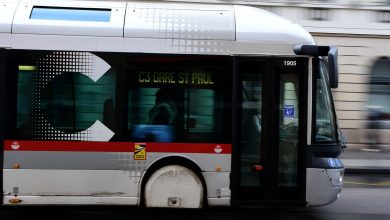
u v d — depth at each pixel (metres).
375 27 21.72
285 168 7.74
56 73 7.57
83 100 7.58
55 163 7.55
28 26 7.57
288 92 7.74
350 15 21.61
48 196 7.56
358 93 21.86
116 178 7.60
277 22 7.91
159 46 7.65
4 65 7.52
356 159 17.47
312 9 21.44
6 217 8.52
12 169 7.53
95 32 7.61
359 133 21.84
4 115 7.52
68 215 8.70
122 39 7.62
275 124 7.71
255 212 9.10
